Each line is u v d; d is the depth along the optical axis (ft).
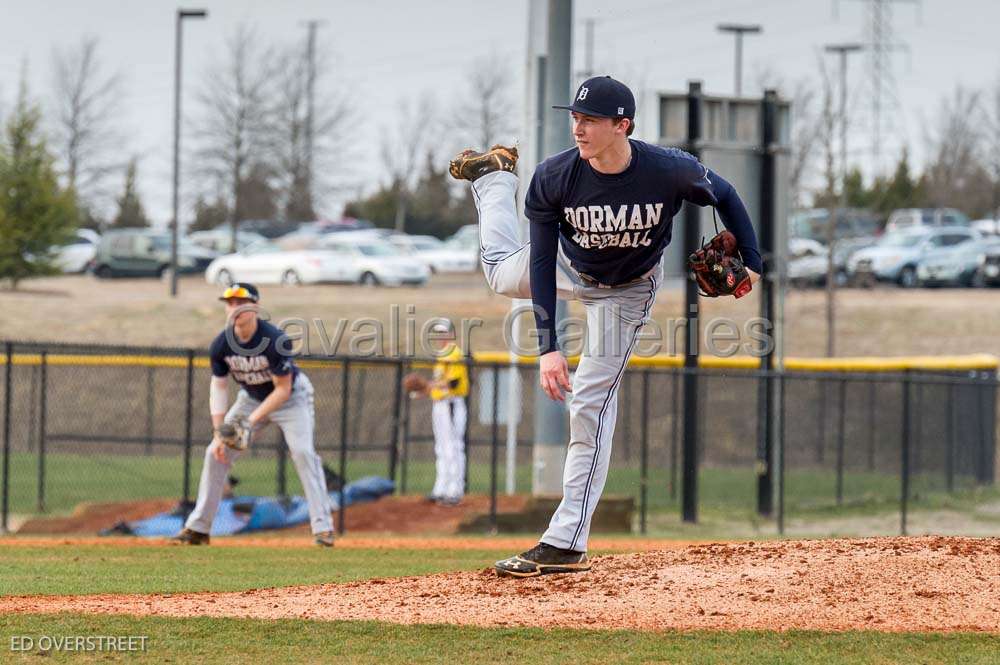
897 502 200.44
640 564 75.72
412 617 66.08
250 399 124.88
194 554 111.75
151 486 205.05
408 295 392.06
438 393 172.86
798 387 258.98
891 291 427.74
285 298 373.81
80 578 86.22
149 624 65.21
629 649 59.72
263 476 216.95
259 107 542.57
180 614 67.77
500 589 71.20
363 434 259.19
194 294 394.11
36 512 178.91
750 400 276.82
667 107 197.47
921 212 546.67
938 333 354.54
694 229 182.39
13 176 377.71
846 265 435.12
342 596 72.28
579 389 70.90
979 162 597.52
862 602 66.33
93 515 171.22
